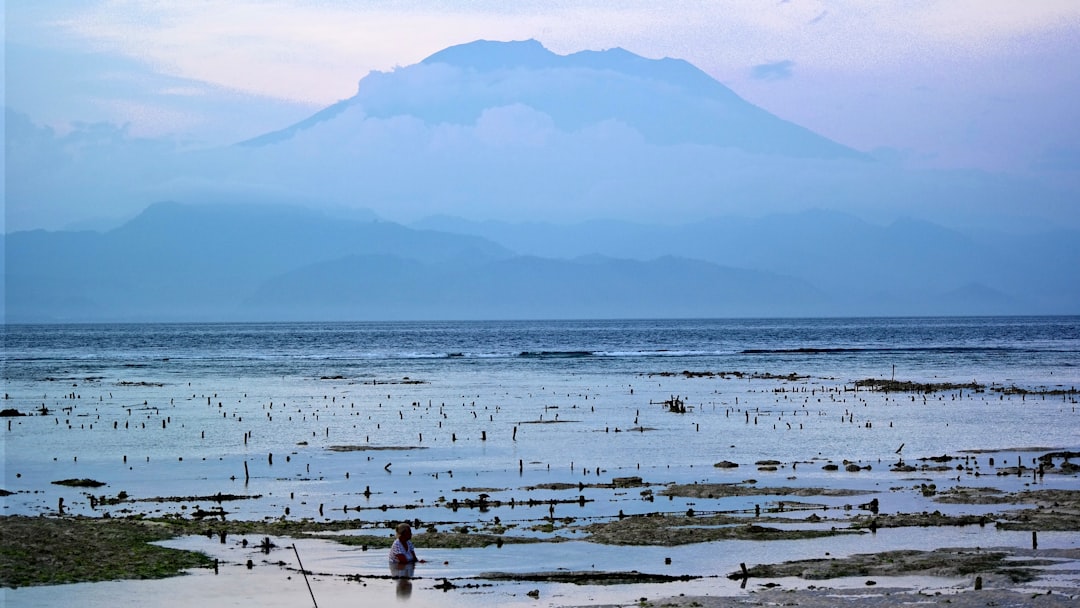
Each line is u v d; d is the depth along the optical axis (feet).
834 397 370.94
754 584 122.31
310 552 137.28
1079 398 361.30
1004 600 114.21
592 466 213.46
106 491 185.26
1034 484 188.34
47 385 438.40
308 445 248.93
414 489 185.68
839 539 143.74
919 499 172.86
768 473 203.10
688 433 269.44
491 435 267.59
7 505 169.17
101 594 116.47
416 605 114.73
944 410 324.19
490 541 142.82
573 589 120.88
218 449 241.96
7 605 111.55
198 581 122.42
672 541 142.92
